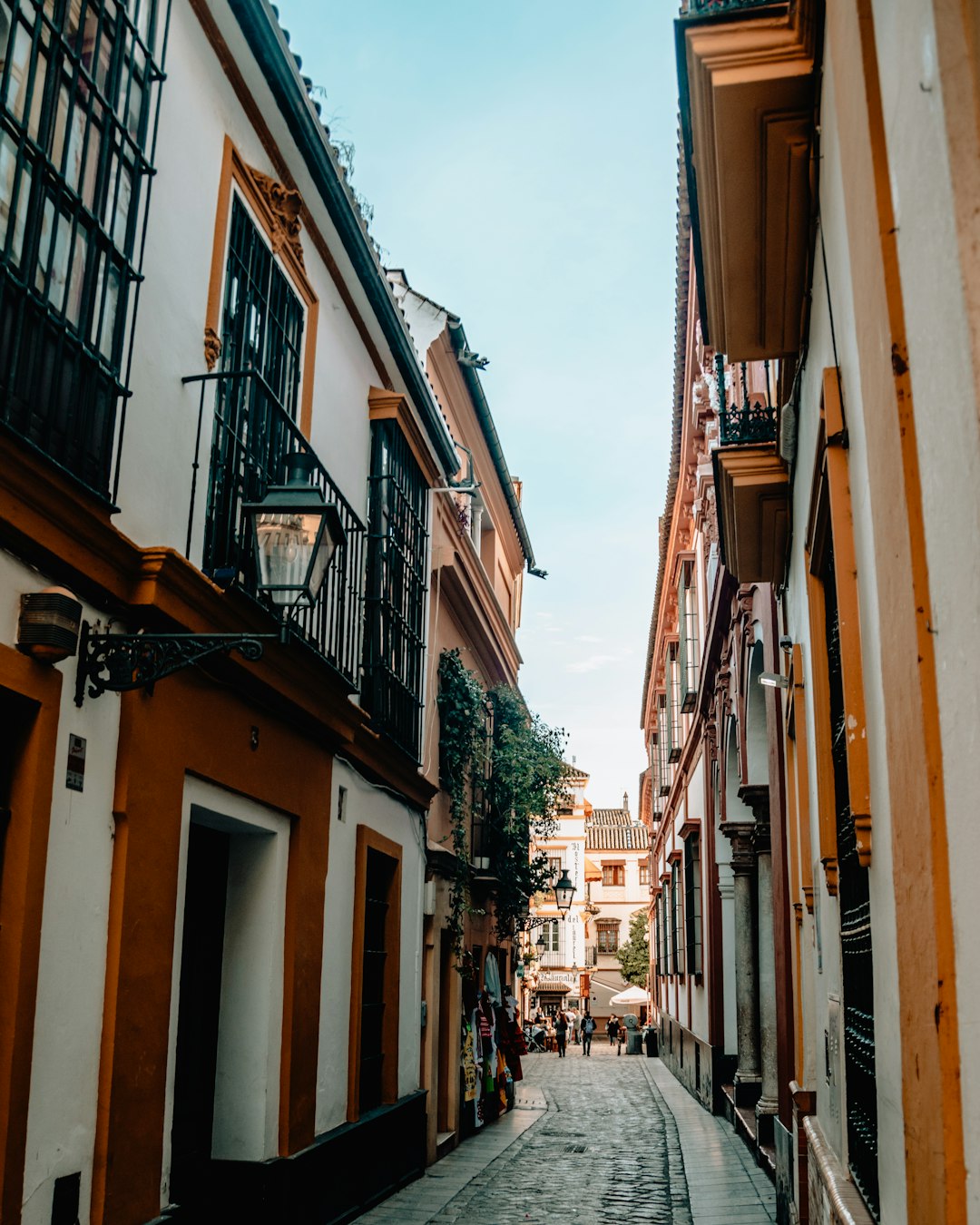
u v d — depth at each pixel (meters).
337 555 8.35
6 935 4.46
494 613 17.12
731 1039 17.62
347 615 9.16
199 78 6.55
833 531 4.46
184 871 6.04
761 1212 9.69
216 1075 7.31
